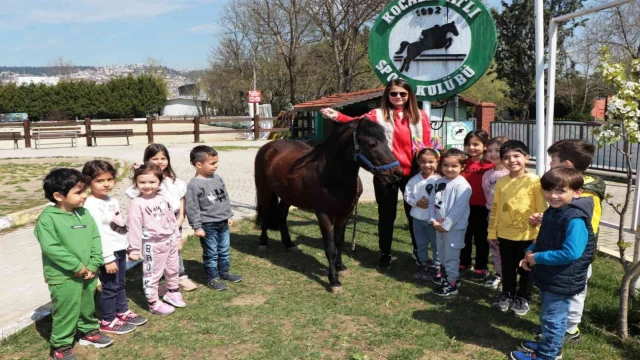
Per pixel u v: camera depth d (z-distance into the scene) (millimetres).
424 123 5031
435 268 4848
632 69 3381
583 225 2994
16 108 50594
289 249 5836
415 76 6434
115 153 17031
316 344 3543
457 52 6238
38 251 5754
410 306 4211
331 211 4531
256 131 23406
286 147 5387
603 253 5500
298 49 32812
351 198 4547
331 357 3361
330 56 33906
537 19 4527
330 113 4605
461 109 16016
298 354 3395
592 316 3828
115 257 3697
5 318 3953
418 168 4984
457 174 4332
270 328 3793
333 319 3963
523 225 3814
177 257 4215
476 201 4758
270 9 31312
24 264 5289
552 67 4527
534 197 3787
